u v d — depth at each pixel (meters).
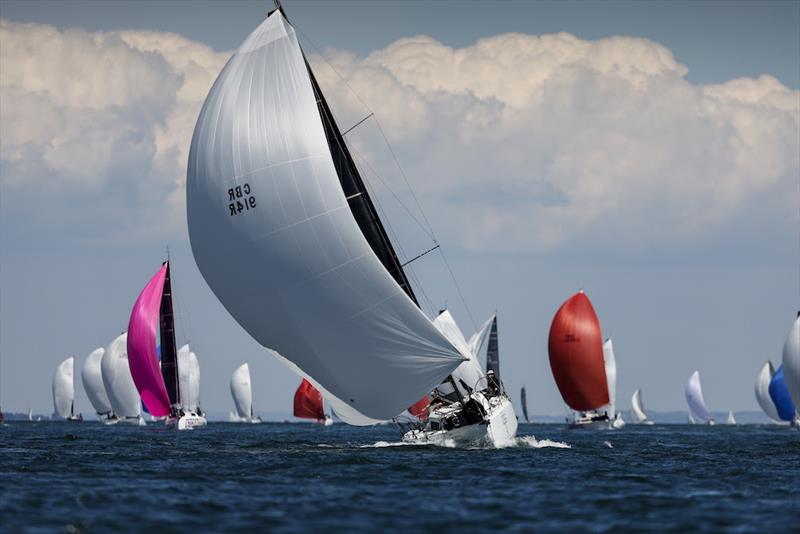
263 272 168.12
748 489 132.25
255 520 102.75
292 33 170.12
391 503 114.25
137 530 97.25
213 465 156.50
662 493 126.62
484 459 166.62
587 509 112.50
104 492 119.81
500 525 101.94
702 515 109.31
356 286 165.88
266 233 166.75
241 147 167.38
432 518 105.06
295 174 165.62
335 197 165.50
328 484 130.50
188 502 112.88
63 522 99.88
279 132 166.88
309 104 167.62
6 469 147.75
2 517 101.62
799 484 139.50
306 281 166.75
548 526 102.00
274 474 142.25
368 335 167.38
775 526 102.81
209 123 169.88
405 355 167.88
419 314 165.75
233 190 167.62
